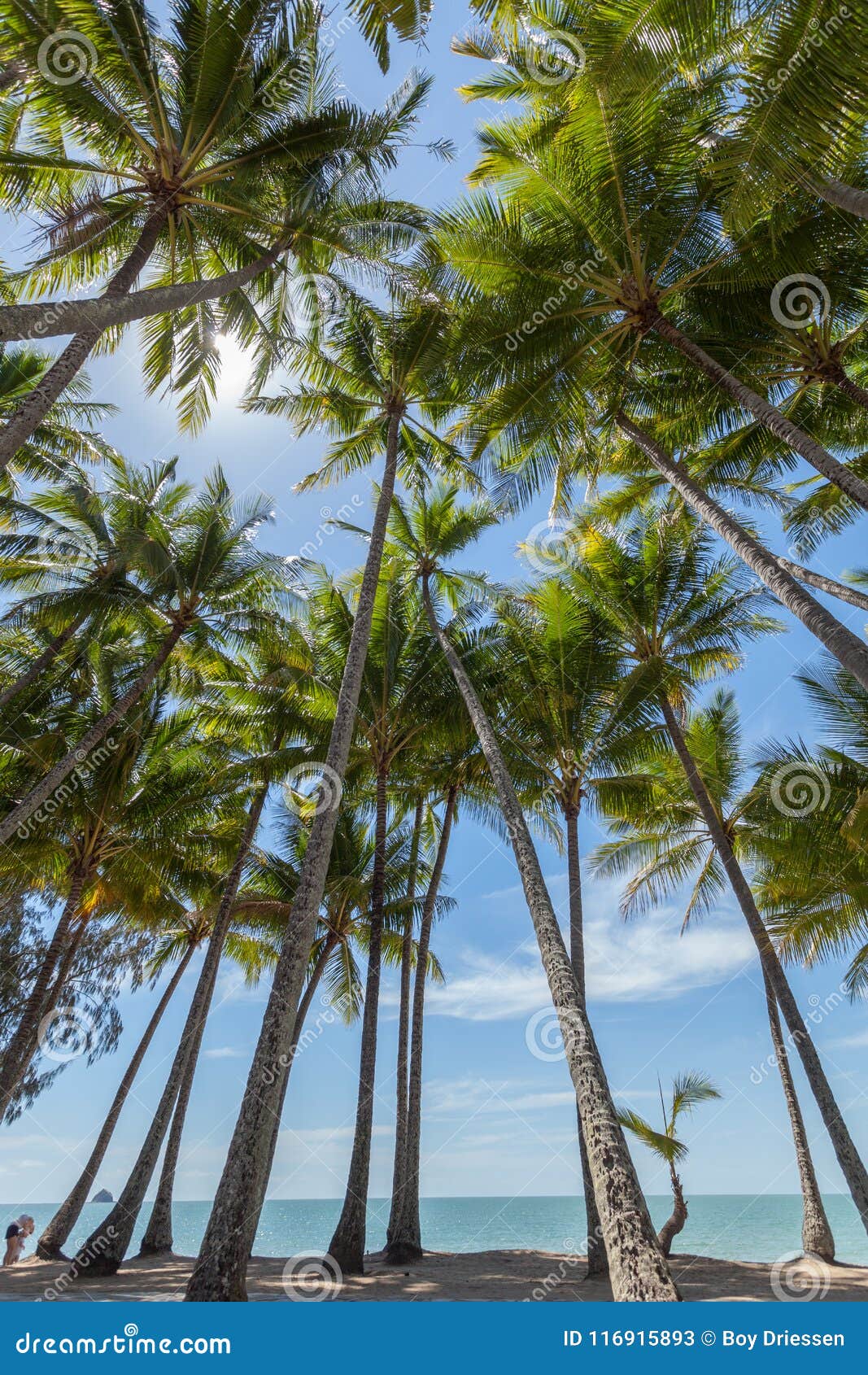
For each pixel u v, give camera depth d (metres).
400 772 19.78
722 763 18.80
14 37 9.39
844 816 12.92
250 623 17.36
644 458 15.29
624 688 16.75
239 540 17.27
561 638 17.22
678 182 10.88
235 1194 8.66
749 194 8.63
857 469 14.20
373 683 17.62
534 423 12.70
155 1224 19.23
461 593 21.03
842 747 13.69
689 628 17.91
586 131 10.35
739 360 12.27
